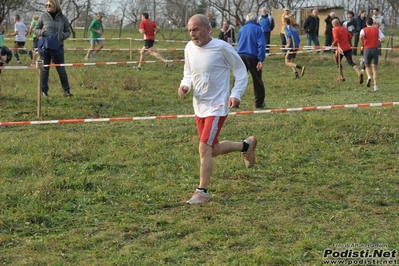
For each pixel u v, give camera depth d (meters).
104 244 5.34
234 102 6.18
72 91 13.93
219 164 7.62
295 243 5.33
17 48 21.80
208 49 6.22
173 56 23.81
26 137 9.27
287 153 8.32
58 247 5.27
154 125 10.25
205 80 6.23
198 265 4.93
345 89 15.73
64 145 8.64
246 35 11.73
